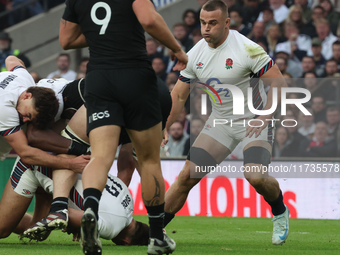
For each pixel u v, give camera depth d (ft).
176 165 78.07
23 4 118.93
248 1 106.93
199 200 76.64
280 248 37.83
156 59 101.55
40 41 116.88
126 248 36.04
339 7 105.40
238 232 52.90
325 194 75.25
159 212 29.32
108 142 26.27
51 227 33.24
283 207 39.78
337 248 38.34
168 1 111.55
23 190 37.24
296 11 103.55
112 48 26.96
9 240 42.29
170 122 42.57
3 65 108.99
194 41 105.09
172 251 30.71
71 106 39.78
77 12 28.22
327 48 102.42
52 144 36.11
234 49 40.93
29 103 35.50
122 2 26.89
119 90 26.53
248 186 75.56
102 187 25.62
